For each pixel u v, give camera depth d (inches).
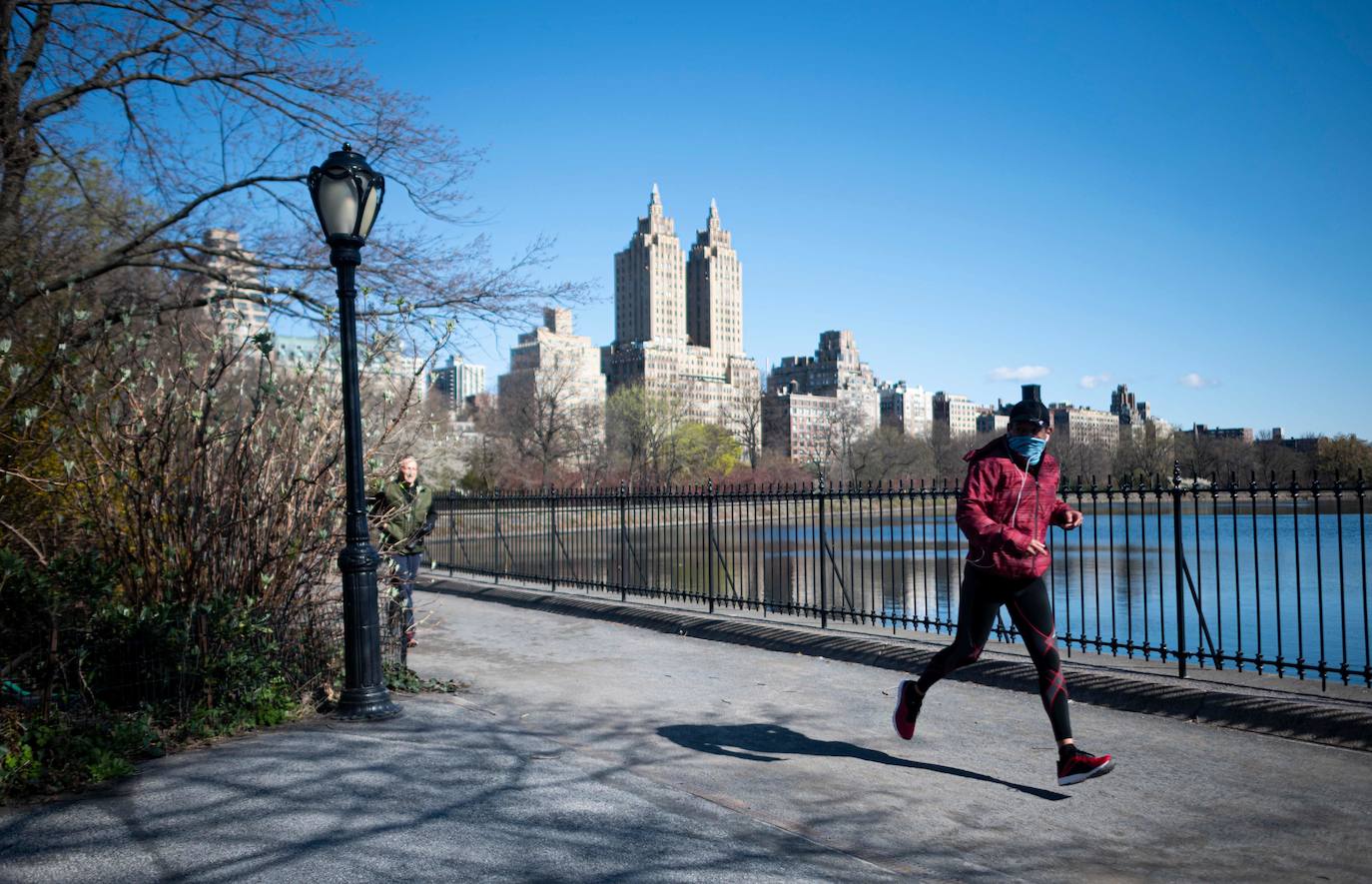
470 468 2343.8
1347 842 163.5
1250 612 652.1
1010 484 192.7
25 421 251.8
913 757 218.5
